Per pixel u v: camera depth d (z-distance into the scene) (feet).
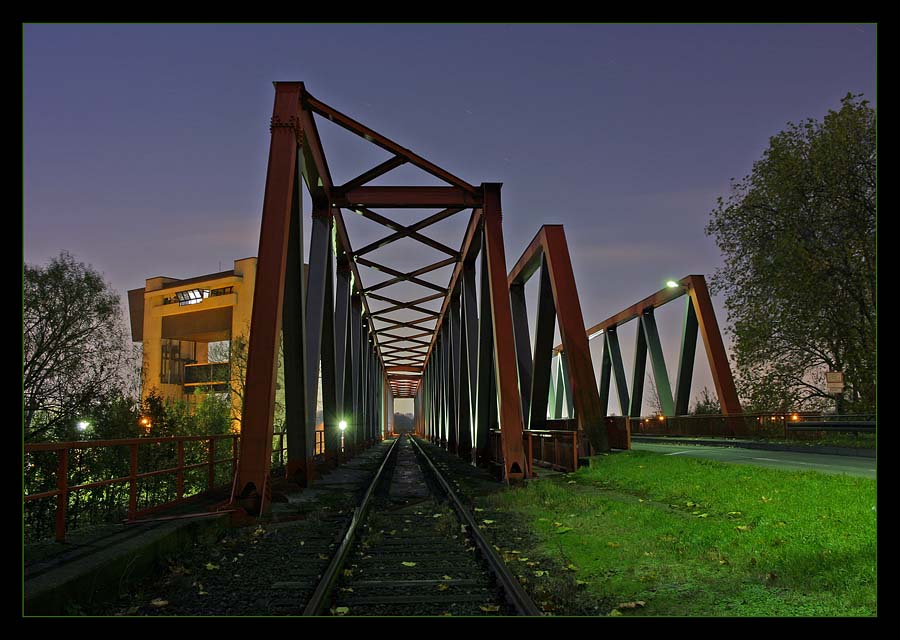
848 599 16.25
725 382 111.75
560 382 197.57
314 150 51.80
